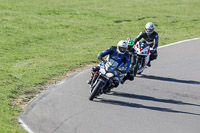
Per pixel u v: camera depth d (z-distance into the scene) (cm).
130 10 10538
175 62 5616
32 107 3462
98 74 3769
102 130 3034
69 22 8538
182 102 3900
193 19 9888
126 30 8206
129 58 3950
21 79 4262
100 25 8525
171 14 10394
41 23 8188
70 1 11244
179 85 4512
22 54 5650
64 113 3362
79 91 4009
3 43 6256
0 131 2583
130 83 4475
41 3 10519
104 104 3669
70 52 5981
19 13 8956
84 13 9669
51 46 6381
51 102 3625
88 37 7344
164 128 3158
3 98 3569
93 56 5725
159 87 4384
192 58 5875
